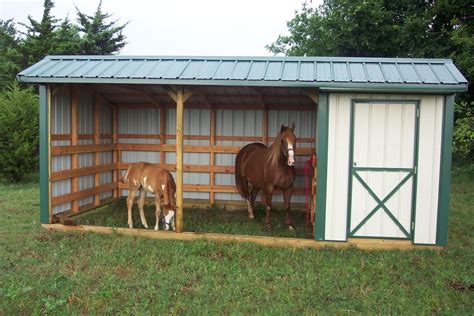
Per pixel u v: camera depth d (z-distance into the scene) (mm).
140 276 4875
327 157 6133
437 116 5930
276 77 5891
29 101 12836
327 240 6203
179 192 6527
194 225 7359
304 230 7184
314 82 5770
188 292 4445
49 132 6805
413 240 6070
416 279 4910
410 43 13781
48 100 6746
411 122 5984
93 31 24344
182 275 4887
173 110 9383
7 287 4457
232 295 4395
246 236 6348
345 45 15297
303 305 4180
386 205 6105
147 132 9453
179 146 6492
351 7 14570
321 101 6062
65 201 7359
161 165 9445
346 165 6117
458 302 4289
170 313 3971
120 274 4918
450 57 12367
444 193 5969
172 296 4344
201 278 4852
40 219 7047
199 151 9250
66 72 6328
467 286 4656
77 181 7836
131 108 9438
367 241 6148
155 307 4062
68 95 7480
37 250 5754
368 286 4688
